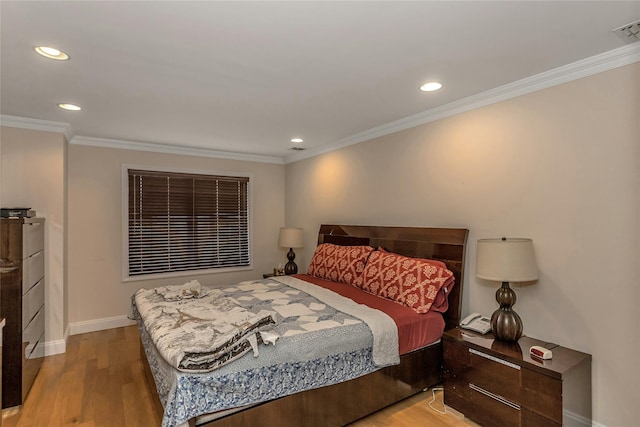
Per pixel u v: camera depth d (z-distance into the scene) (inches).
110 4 58.3
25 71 85.0
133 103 109.7
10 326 96.3
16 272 97.1
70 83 92.9
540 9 61.1
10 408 95.7
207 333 75.7
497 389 82.5
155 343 77.9
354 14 62.2
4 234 96.0
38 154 129.6
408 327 96.2
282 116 125.3
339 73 88.4
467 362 89.7
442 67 85.3
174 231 182.7
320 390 81.4
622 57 76.5
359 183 155.9
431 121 122.3
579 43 73.6
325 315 96.2
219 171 194.4
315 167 187.5
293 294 121.1
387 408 96.1
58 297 133.8
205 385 66.7
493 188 103.3
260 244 209.0
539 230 92.3
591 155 82.3
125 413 93.7
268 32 68.1
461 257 109.7
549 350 81.2
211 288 131.2
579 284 84.5
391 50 76.2
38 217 125.8
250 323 77.2
